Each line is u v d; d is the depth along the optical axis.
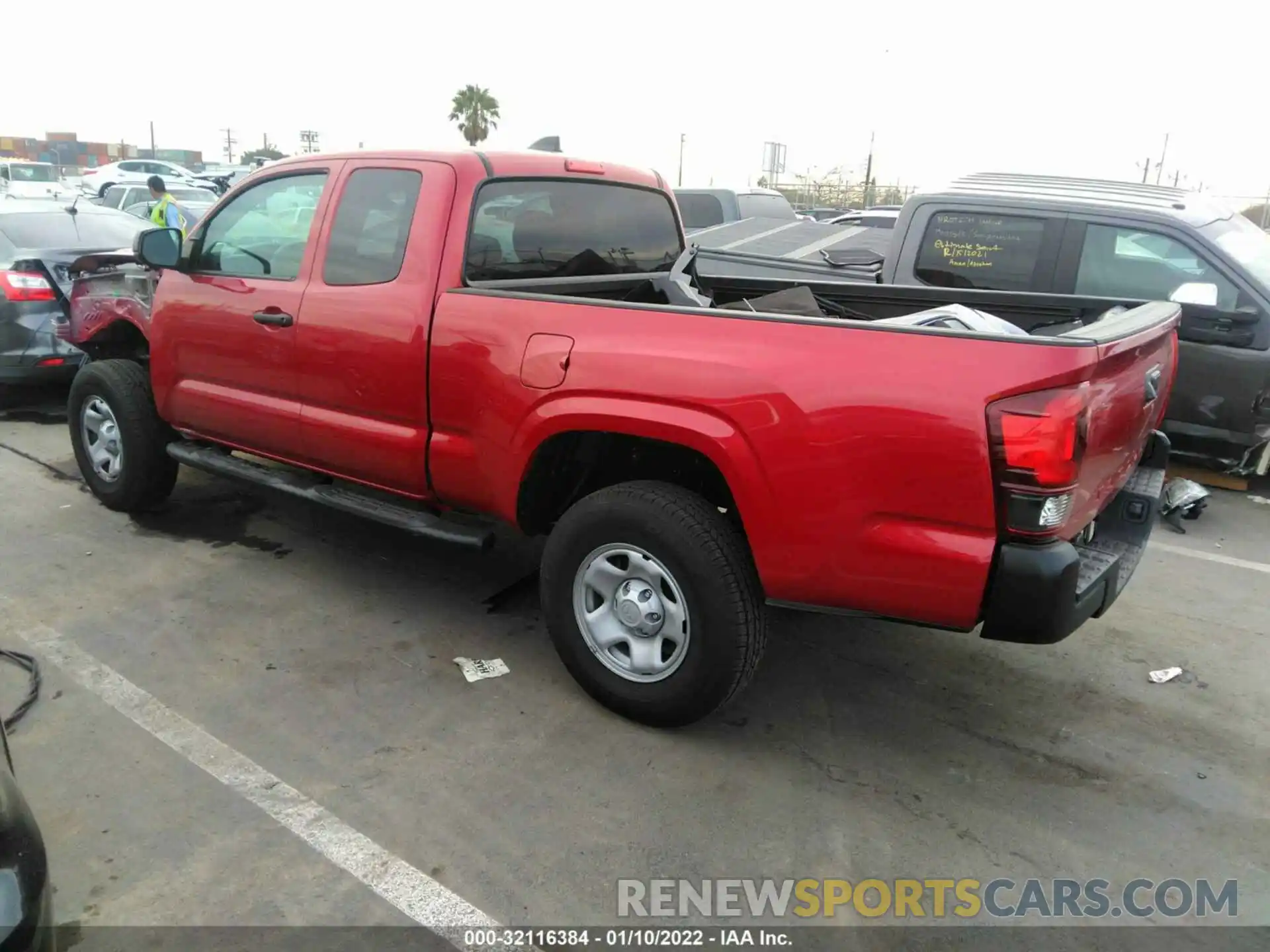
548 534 3.80
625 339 3.10
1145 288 5.84
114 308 5.13
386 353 3.71
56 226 7.70
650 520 3.11
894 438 2.68
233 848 2.74
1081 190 6.38
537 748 3.27
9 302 7.03
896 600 2.82
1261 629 4.39
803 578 2.91
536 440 3.33
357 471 4.04
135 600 4.30
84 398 5.20
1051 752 3.37
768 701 3.64
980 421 2.57
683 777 3.14
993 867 2.79
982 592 2.68
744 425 2.87
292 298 4.06
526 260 3.98
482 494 3.63
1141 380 3.11
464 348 3.49
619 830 2.88
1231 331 5.61
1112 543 3.48
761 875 2.71
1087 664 4.02
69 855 2.69
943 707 3.65
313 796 2.98
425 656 3.89
